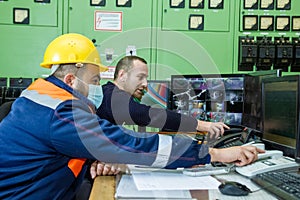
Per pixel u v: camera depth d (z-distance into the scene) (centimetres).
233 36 261
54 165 95
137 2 254
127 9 254
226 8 259
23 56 252
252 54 255
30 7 249
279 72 159
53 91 99
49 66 112
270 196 95
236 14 259
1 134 96
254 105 178
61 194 99
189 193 95
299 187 99
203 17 259
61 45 108
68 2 251
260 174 115
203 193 96
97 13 253
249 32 260
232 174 118
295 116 122
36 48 252
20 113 96
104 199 92
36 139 93
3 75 251
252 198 93
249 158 119
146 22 255
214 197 93
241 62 259
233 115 190
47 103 95
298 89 117
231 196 94
